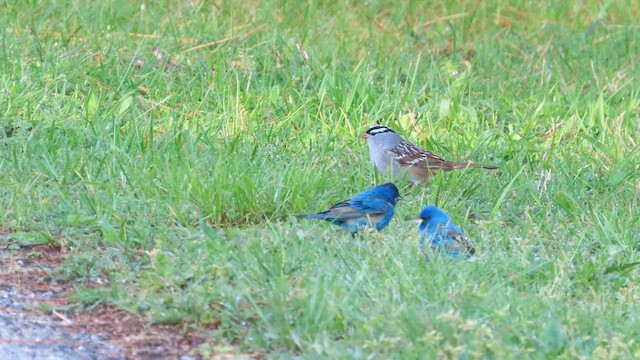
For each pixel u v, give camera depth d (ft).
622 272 33.17
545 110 51.62
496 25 66.23
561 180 42.73
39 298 30.81
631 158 45.65
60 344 28.04
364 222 35.88
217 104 49.01
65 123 45.03
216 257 32.37
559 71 57.93
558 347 27.17
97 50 53.98
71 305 30.30
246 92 49.85
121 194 38.40
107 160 40.65
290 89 51.37
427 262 32.45
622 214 39.45
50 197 37.65
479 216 39.55
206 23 60.08
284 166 42.06
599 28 65.57
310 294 29.17
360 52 58.08
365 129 48.24
